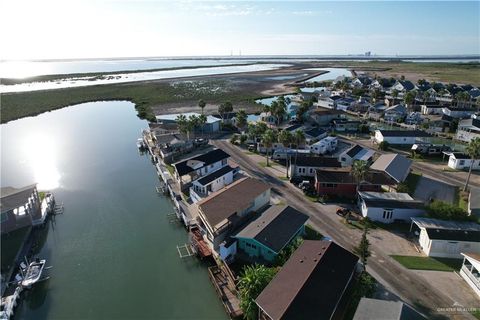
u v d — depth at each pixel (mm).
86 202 61406
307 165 66375
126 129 113688
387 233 47906
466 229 44531
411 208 49844
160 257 45719
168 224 54062
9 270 41469
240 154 82125
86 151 90500
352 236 47094
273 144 81625
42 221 52625
